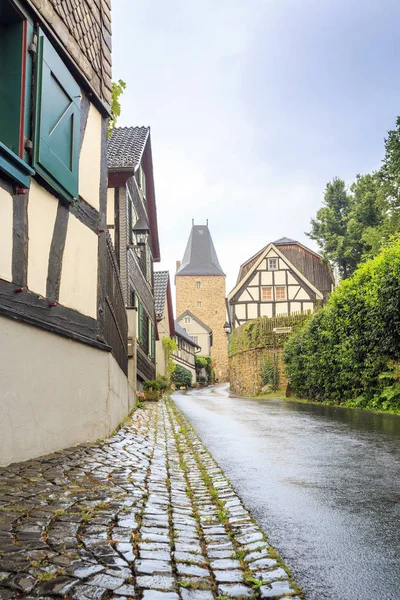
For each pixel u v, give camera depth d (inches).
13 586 95.4
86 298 264.5
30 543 115.7
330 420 436.5
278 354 1088.8
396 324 503.8
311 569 119.0
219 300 3233.3
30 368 198.4
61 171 227.9
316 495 184.7
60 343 226.5
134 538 127.1
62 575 101.7
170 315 1556.3
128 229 618.5
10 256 186.9
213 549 128.5
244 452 275.0
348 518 157.9
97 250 284.8
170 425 401.1
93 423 263.3
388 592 107.3
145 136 715.4
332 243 1604.3
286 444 301.7
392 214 1208.2
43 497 151.1
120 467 207.8
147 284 875.4
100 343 274.2
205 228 3457.2
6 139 196.7
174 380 1782.7
